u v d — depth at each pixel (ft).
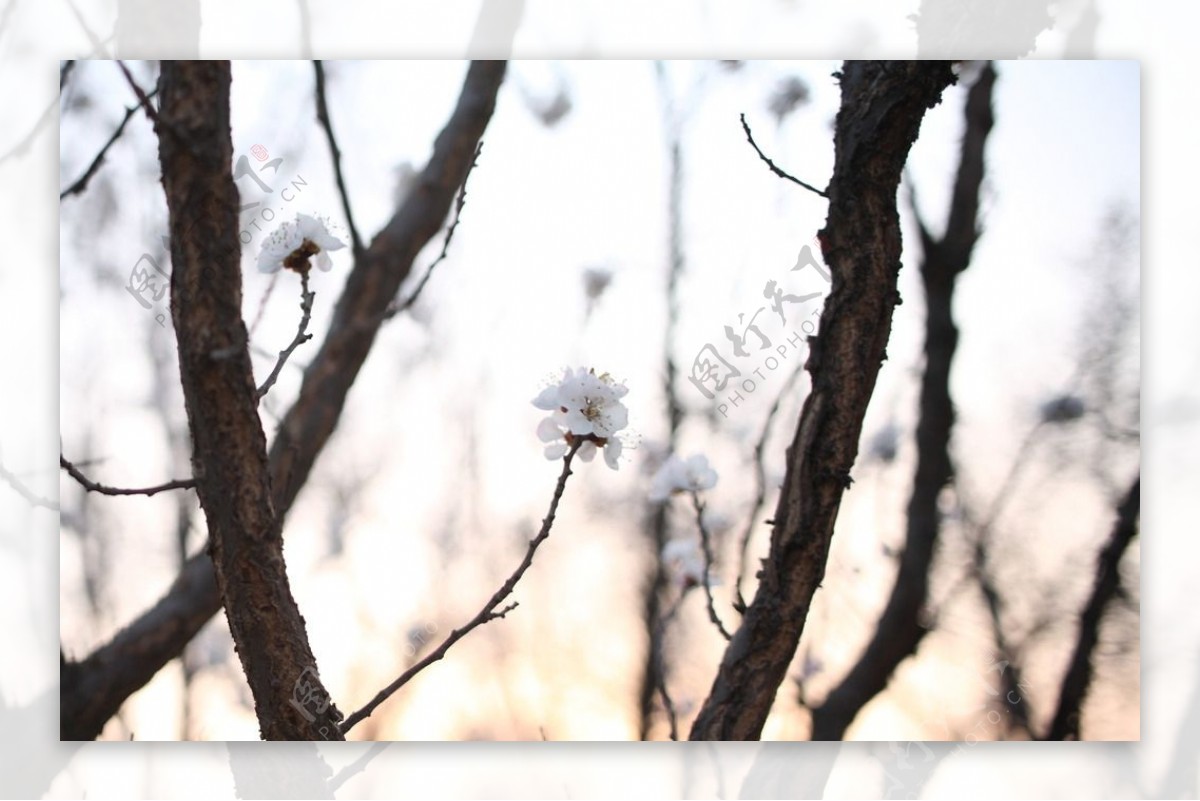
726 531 5.92
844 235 3.34
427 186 4.75
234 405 2.91
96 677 4.58
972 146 5.51
